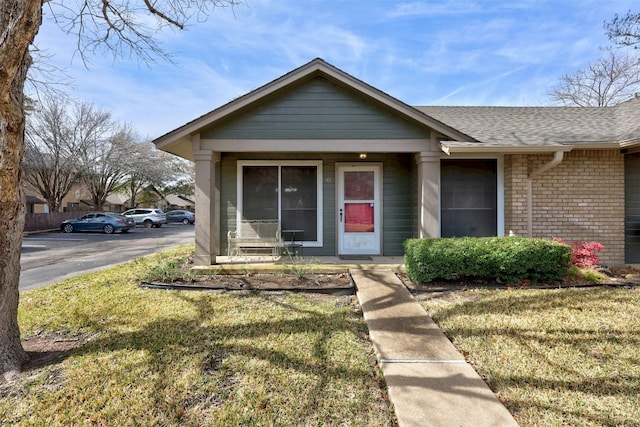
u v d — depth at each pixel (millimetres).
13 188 2896
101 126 22203
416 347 3256
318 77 6516
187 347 3264
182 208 48844
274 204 7848
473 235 7188
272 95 6465
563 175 6789
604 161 6766
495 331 3572
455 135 6363
